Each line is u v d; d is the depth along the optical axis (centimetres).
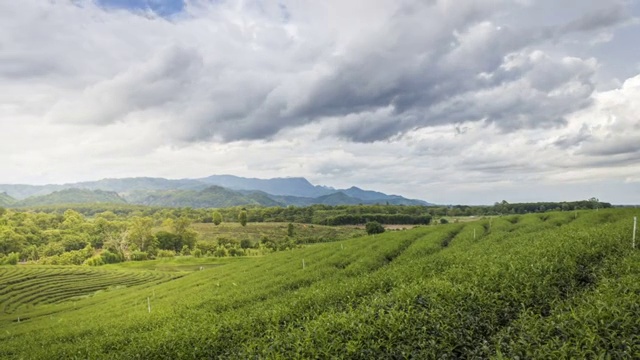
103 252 16362
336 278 3841
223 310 3456
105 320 4847
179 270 12900
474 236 5550
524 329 1343
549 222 6369
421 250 4775
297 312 2372
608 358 1050
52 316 6956
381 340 1438
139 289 8681
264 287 4269
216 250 16062
